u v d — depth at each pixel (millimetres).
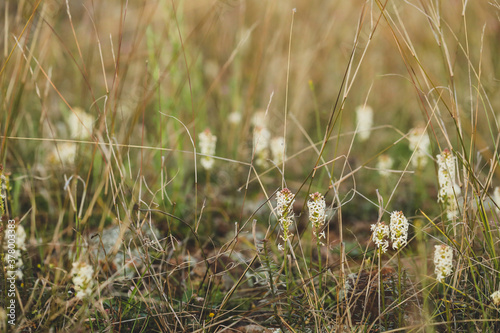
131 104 1380
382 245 1026
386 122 1885
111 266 1164
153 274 1114
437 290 1075
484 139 1486
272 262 1095
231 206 1364
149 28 1349
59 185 1310
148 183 1317
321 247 1243
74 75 1743
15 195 1231
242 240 1263
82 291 998
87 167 1329
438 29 1141
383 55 2031
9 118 1204
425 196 1332
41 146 1385
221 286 1157
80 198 1295
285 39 1864
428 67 1715
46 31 1347
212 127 1685
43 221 1278
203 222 1304
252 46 1827
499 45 1650
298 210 1369
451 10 1728
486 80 1482
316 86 1907
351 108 1889
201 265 1185
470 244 1083
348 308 1031
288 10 1864
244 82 1811
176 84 1404
